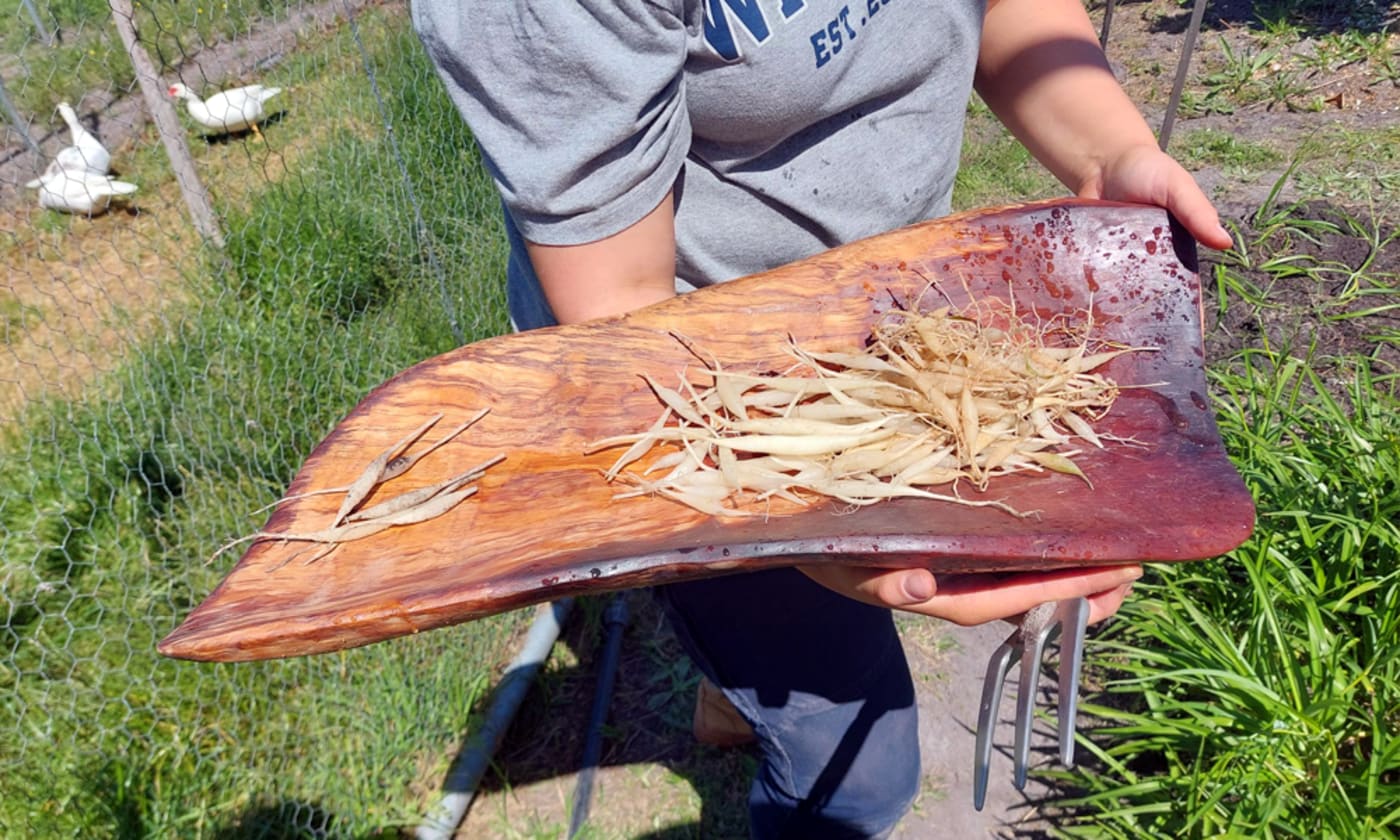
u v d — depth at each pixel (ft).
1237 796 6.64
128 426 10.46
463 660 8.91
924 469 4.11
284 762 7.97
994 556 3.06
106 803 7.64
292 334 11.45
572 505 4.04
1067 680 3.49
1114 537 3.16
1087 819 7.13
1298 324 11.03
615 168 4.04
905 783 5.89
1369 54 18.12
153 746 8.05
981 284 4.91
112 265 14.61
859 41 4.43
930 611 3.52
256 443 10.48
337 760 8.09
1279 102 17.31
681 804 7.91
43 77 15.90
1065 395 4.39
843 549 3.06
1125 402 4.41
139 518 9.97
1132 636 8.25
